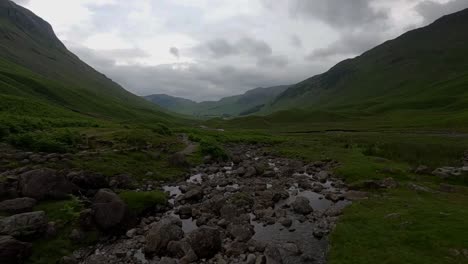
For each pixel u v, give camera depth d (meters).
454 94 172.00
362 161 42.88
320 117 161.75
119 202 21.05
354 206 24.77
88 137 45.38
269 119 166.00
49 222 18.19
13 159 27.12
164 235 18.80
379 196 26.91
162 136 60.75
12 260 14.77
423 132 88.38
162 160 40.44
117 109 159.50
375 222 20.44
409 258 15.22
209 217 23.59
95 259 16.92
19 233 16.28
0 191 19.72
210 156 47.88
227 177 37.69
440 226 18.17
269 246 18.14
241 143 72.06
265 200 27.73
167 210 25.41
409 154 46.00
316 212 25.11
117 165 33.06
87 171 26.78
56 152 33.06
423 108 161.00
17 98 82.06
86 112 130.25
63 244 17.41
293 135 97.62
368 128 112.06
